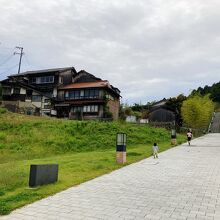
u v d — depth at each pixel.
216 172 15.58
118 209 9.12
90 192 11.29
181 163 18.72
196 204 9.66
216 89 124.12
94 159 19.33
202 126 57.88
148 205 9.55
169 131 41.03
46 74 57.44
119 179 13.77
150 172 15.57
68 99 54.94
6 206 9.14
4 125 33.22
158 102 80.44
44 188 11.55
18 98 54.34
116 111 59.91
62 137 30.09
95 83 55.09
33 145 27.89
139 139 32.97
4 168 15.41
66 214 8.65
